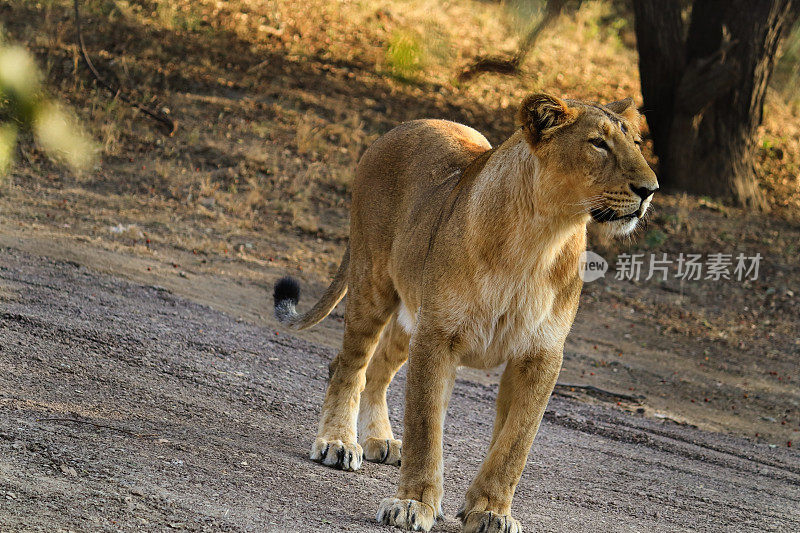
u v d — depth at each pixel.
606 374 15.62
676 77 27.91
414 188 7.72
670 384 15.75
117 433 6.80
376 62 28.91
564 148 6.02
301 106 25.88
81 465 5.79
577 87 31.61
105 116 22.06
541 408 6.42
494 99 29.41
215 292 14.78
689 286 21.98
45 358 8.83
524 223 6.13
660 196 27.25
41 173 19.30
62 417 6.96
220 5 29.98
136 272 14.66
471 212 6.29
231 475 6.37
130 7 27.75
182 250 17.11
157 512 5.17
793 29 34.25
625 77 33.72
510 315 6.29
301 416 9.13
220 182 21.30
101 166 20.34
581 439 10.80
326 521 5.72
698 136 28.30
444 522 6.46
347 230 20.70
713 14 27.50
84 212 17.94
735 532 7.59
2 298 10.89
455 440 9.56
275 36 29.34
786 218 27.91
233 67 26.83
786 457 12.10
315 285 17.09
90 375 8.63
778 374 17.52
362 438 8.38
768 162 31.23
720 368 17.36
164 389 8.80
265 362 11.16
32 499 4.97
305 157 23.34
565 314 6.43
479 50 28.83
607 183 6.00
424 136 8.12
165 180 20.58
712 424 13.70
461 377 13.36
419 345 6.38
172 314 12.41
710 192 28.19
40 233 15.79
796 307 21.64
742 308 21.27
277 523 5.43
